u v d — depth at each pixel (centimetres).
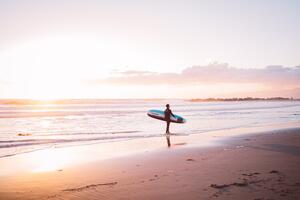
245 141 1634
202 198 673
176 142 1689
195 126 2767
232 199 654
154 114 2955
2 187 812
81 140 1822
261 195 669
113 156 1278
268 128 2452
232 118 3881
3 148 1530
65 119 3766
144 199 683
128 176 906
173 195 704
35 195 738
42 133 2211
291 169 917
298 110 6462
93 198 702
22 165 1118
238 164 1005
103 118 3922
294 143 1518
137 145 1602
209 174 880
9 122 3312
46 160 1212
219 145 1510
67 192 756
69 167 1074
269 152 1240
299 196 655
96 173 965
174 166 1021
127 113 5278
